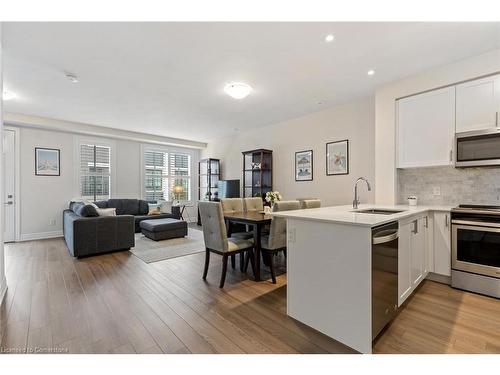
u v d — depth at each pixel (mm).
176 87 3428
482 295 2408
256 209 4266
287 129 5258
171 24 2080
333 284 1747
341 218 1770
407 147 3176
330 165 4484
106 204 5777
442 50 2535
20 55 2570
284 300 2369
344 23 2094
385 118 3350
